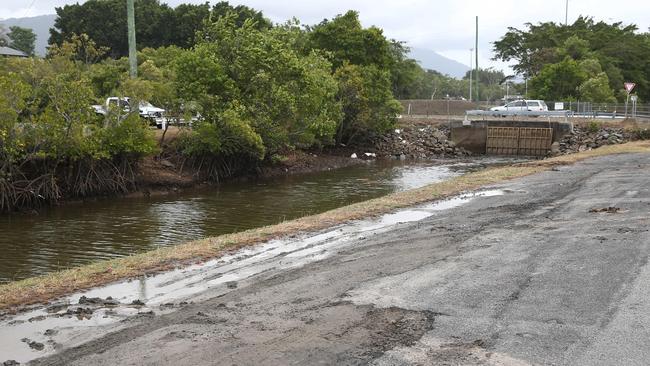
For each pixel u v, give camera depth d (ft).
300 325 22.48
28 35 284.61
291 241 39.78
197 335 22.02
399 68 236.22
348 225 44.93
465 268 29.53
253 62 106.22
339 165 130.00
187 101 98.37
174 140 101.45
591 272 27.43
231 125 98.02
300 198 82.28
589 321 21.40
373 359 19.02
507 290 25.46
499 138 155.53
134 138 84.99
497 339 20.20
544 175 72.43
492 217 44.88
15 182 73.41
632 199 48.98
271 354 19.81
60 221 66.39
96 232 59.77
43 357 20.93
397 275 28.99
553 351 19.04
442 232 39.99
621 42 253.03
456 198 57.21
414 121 183.42
